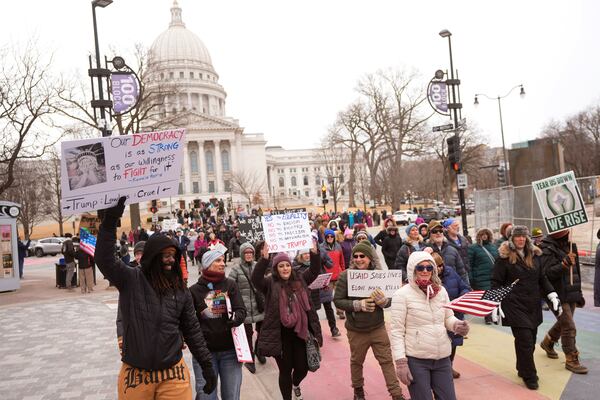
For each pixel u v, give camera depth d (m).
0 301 16.61
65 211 3.74
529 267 6.26
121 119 32.81
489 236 9.05
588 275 13.88
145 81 36.28
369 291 5.76
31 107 19.62
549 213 7.27
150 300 3.74
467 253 9.72
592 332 8.53
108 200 3.86
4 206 19.08
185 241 25.86
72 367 8.18
